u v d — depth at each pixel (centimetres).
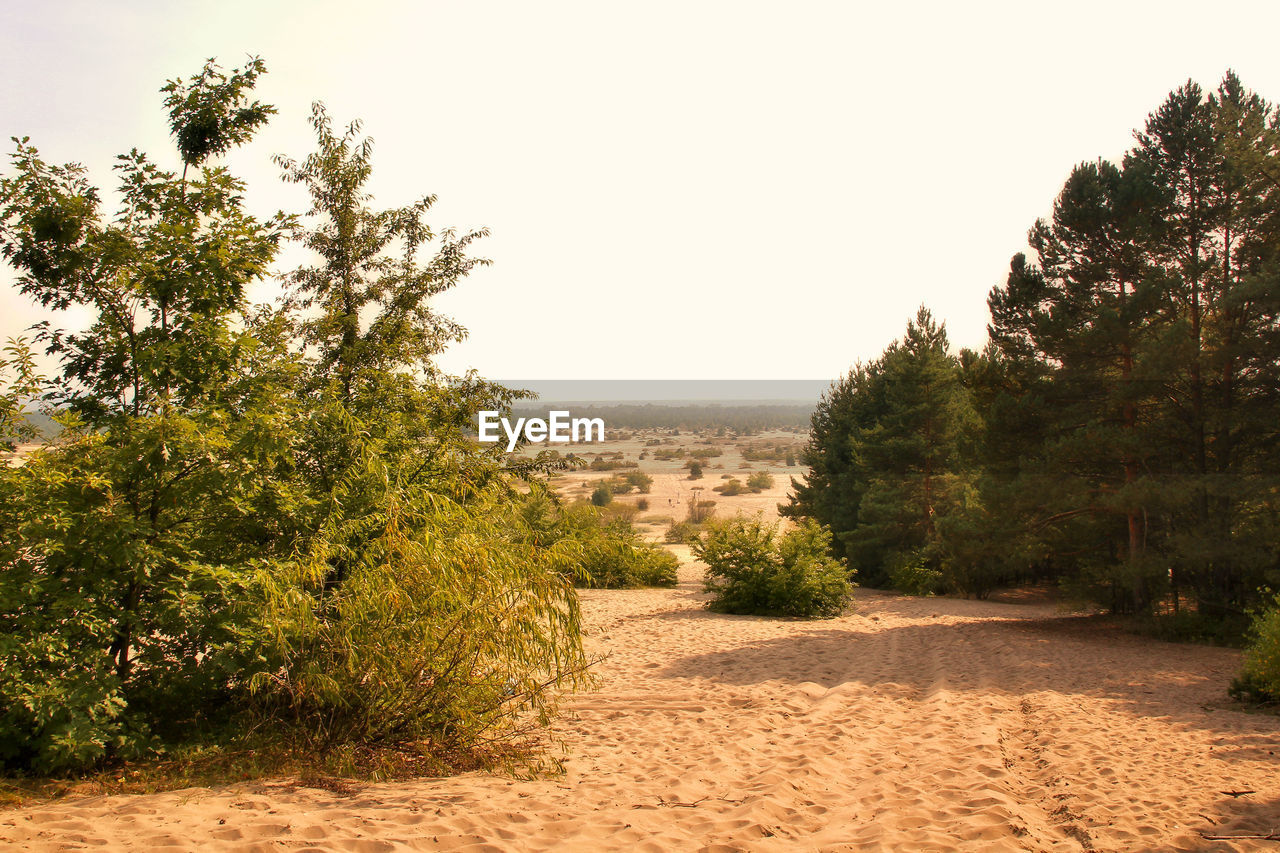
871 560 3209
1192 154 1659
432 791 514
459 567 622
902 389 3116
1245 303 1495
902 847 428
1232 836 452
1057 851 433
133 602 590
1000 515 1809
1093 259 1755
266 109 763
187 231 638
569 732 759
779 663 1226
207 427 617
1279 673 880
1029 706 905
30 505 523
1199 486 1509
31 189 621
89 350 646
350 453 771
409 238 1114
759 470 15312
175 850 372
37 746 500
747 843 423
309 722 616
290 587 568
